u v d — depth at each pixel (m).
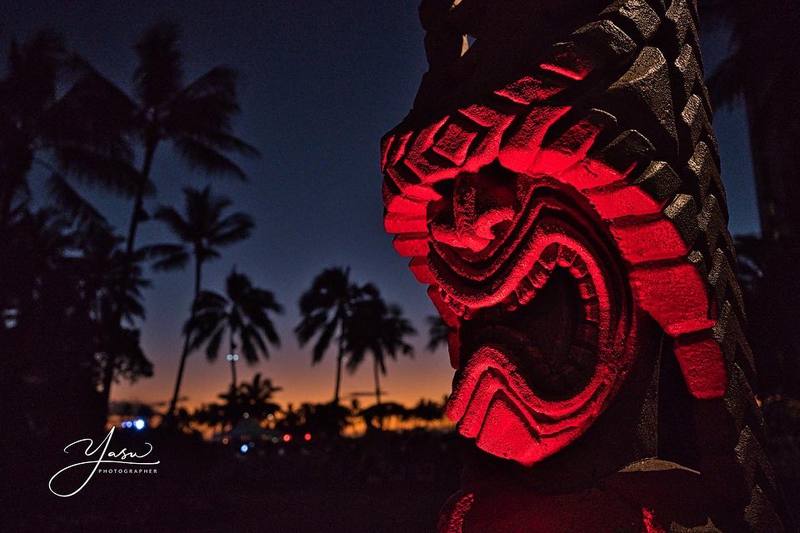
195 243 20.73
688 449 1.82
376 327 27.16
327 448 19.47
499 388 1.88
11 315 10.97
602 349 1.74
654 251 1.72
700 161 1.88
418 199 2.12
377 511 10.40
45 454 9.68
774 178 9.93
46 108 12.05
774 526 1.85
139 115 13.62
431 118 1.97
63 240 14.91
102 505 9.13
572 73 1.71
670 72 1.88
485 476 1.99
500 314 1.93
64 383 10.66
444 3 2.34
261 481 15.73
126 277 13.28
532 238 1.84
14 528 7.85
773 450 9.18
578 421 1.75
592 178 1.69
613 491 1.70
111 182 12.40
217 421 26.78
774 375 9.38
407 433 17.45
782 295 9.16
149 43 13.48
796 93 8.49
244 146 14.68
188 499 10.14
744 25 9.21
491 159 1.85
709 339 1.76
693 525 1.67
